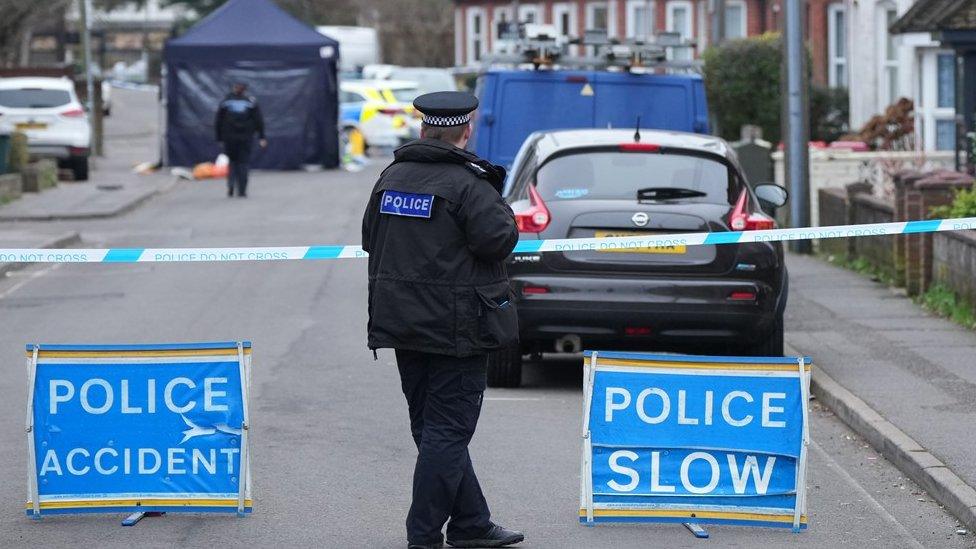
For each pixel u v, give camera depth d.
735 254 26.34
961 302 34.34
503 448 23.08
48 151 80.62
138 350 18.67
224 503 18.91
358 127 107.31
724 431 18.28
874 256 43.16
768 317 26.53
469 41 159.12
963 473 20.41
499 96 42.84
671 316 26.14
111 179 84.25
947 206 36.31
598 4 137.88
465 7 159.38
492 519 19.03
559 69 43.16
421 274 16.75
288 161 93.31
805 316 35.25
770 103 81.12
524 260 26.27
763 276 26.45
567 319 26.20
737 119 82.50
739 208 26.62
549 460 22.28
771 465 18.28
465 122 17.12
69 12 140.00
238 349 18.77
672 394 18.31
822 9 94.06
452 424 17.02
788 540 18.23
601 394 18.39
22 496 20.06
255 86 92.38
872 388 26.19
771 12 113.06
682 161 27.22
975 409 24.34
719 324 26.31
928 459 21.17
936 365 28.31
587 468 18.45
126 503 18.81
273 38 92.56
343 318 36.41
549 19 145.25
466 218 16.69
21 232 55.12
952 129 64.38
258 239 54.25
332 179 85.94
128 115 162.62
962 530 18.84
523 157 28.70
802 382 18.14
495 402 26.83
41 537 18.09
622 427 18.38
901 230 22.27
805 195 50.66
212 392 18.75
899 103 69.50
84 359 18.67
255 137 92.69
